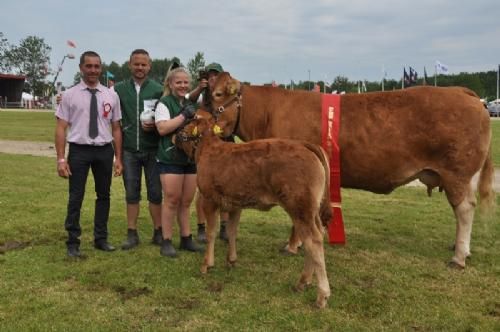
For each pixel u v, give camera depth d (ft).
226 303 14.32
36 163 41.68
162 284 15.66
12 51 294.05
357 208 27.09
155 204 19.61
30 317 13.24
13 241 19.80
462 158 17.08
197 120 16.25
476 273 16.96
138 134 18.93
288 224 23.45
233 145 15.53
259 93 19.35
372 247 19.95
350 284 15.90
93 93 17.76
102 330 12.62
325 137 17.87
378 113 17.57
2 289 15.01
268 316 13.51
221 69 19.84
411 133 17.26
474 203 17.95
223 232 21.18
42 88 291.17
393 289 15.47
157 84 19.33
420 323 13.19
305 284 15.30
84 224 22.61
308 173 14.02
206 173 15.80
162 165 18.10
